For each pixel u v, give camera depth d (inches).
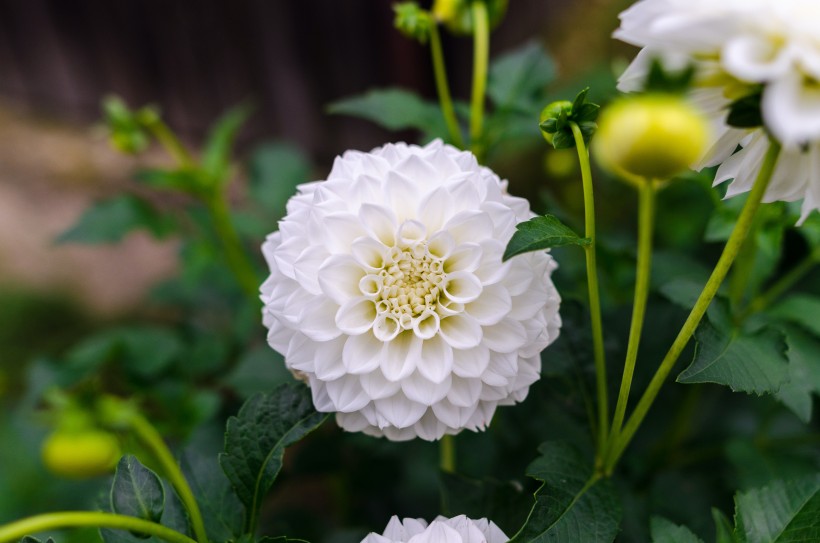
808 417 16.9
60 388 23.4
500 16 20.4
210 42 46.8
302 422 16.0
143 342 24.1
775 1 12.6
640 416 15.8
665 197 26.0
